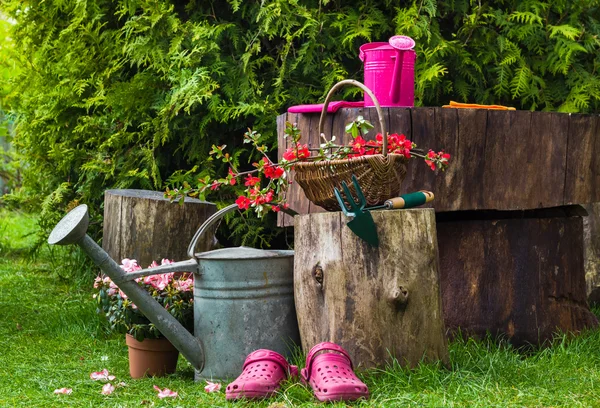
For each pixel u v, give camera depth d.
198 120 4.97
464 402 2.58
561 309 3.74
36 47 5.96
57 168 5.85
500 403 2.56
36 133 5.91
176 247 4.08
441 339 2.98
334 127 3.48
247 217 5.02
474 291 3.59
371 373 2.85
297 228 3.07
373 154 2.92
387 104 3.46
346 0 4.98
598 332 3.63
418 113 3.42
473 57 4.86
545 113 3.67
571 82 4.84
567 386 2.80
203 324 3.08
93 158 5.43
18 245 7.84
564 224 3.80
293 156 2.98
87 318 4.33
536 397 2.65
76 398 2.81
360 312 2.89
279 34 4.96
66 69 5.54
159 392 2.84
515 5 4.92
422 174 3.43
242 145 5.08
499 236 3.63
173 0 5.17
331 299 2.93
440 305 2.99
